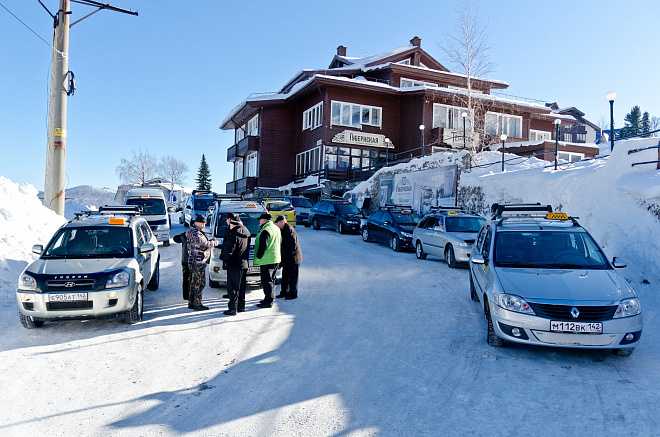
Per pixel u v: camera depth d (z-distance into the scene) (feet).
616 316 17.44
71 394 15.33
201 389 15.71
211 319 24.79
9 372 17.25
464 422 13.33
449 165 65.98
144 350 19.79
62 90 45.75
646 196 32.63
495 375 16.83
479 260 22.61
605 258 21.33
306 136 116.67
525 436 12.53
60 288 21.86
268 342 20.84
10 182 42.19
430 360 18.47
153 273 31.04
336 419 13.52
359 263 44.68
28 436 12.59
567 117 133.39
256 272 31.81
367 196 88.63
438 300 29.14
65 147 46.16
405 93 110.42
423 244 47.34
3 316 24.70
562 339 17.60
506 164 62.95
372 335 21.86
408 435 12.63
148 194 60.54
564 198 42.86
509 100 112.57
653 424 13.10
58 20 45.55
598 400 14.66
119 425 13.20
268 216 27.96
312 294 31.09
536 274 19.93
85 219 27.99
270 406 14.39
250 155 132.67
